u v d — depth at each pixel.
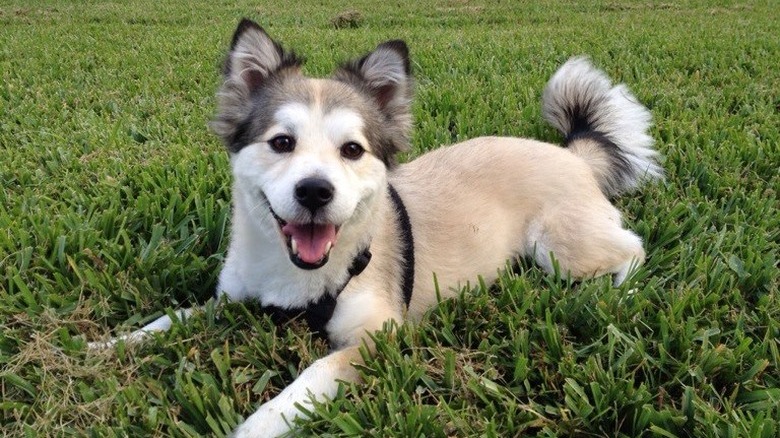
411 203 0.62
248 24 0.57
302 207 0.47
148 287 0.57
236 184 0.55
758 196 0.71
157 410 0.44
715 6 2.37
